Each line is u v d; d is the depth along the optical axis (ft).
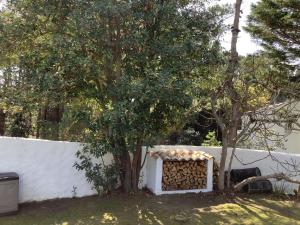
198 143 60.44
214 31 29.25
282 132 49.47
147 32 26.13
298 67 57.82
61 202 27.89
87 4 24.97
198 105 31.07
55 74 25.84
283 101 39.91
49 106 29.81
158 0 26.66
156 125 28.19
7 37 26.71
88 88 28.04
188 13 28.43
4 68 29.71
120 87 25.22
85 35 25.23
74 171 28.94
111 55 26.40
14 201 25.16
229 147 34.32
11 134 44.65
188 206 27.81
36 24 27.07
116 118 24.44
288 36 57.16
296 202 30.35
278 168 35.27
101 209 26.61
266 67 34.94
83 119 26.53
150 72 25.50
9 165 26.66
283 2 54.65
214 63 28.76
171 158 30.17
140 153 30.55
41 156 27.81
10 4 27.20
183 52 26.45
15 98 27.73
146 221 24.59
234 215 26.27
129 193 29.60
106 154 29.48
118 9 23.93
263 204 29.25
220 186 31.58
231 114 31.89
